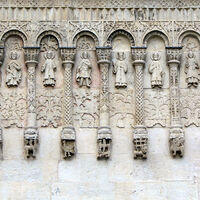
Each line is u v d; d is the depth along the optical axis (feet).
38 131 53.36
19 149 53.06
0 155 52.85
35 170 52.65
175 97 53.88
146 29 55.26
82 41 55.42
